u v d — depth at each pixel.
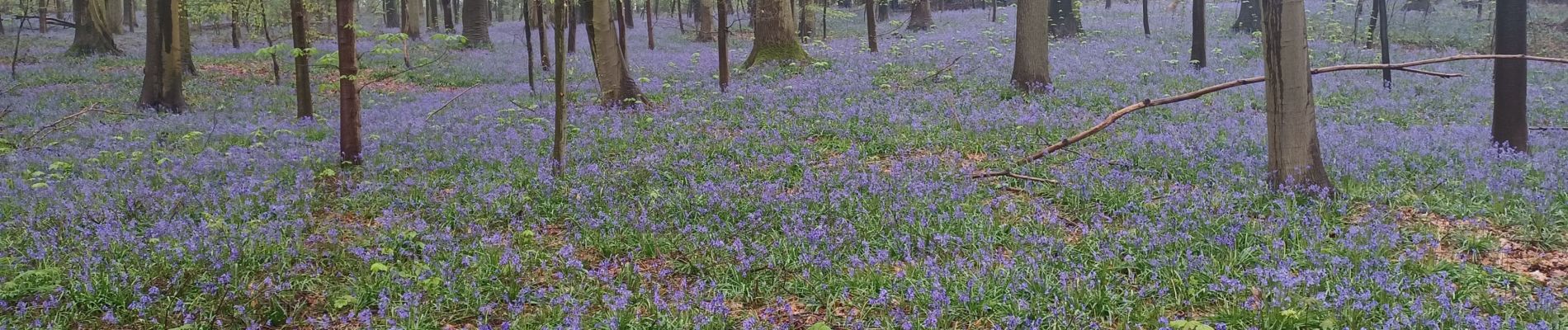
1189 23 36.09
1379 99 17.23
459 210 8.84
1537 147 11.88
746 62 24.17
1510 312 5.65
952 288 6.29
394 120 16.31
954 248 7.41
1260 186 9.03
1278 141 8.97
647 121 14.58
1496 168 9.98
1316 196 8.68
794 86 18.27
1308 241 7.17
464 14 35.59
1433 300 5.85
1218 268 6.58
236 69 27.59
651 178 10.29
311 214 9.10
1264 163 10.10
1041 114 14.20
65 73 25.72
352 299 6.36
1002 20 40.28
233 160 11.79
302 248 7.63
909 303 6.19
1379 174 9.81
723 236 7.98
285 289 6.66
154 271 6.98
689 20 52.84
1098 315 5.95
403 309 5.96
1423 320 5.39
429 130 14.48
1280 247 6.99
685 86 19.97
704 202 8.97
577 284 6.82
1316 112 15.66
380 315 6.19
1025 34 17.50
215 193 9.61
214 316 6.18
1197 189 8.93
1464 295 6.11
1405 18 34.25
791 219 8.20
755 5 23.83
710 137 13.02
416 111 17.95
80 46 31.84
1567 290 6.13
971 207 8.60
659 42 37.78
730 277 6.98
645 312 6.25
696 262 7.29
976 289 6.23
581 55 30.53
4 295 6.33
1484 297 5.99
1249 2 32.06
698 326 5.81
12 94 21.55
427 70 27.16
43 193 9.80
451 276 6.80
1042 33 17.41
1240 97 16.91
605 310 6.30
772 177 10.44
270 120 16.91
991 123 13.55
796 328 6.12
